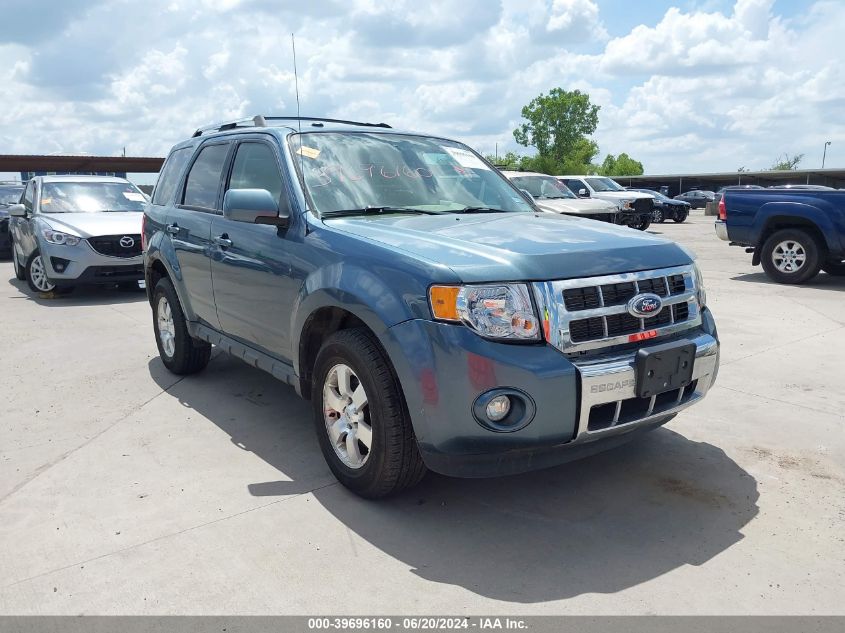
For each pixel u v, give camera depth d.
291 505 3.42
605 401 2.96
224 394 5.18
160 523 3.25
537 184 14.44
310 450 4.11
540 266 2.97
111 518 3.30
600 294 3.03
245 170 4.51
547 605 2.61
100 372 5.84
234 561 2.93
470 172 4.65
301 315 3.60
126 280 9.59
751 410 4.66
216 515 3.32
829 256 9.80
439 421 2.92
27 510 3.40
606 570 2.83
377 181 4.17
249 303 4.25
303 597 2.68
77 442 4.27
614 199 19.55
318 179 4.00
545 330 2.91
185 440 4.28
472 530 3.17
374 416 3.19
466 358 2.84
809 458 3.90
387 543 3.06
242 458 4.00
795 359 5.88
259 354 4.34
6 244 14.82
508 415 2.89
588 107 92.69
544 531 3.15
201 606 2.63
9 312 8.73
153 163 30.70
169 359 5.66
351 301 3.22
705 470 3.76
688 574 2.80
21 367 6.02
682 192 68.38
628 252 3.22
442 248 3.13
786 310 8.00
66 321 8.10
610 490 3.54
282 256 3.84
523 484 3.63
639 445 4.11
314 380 3.62
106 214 10.16
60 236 9.29
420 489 3.58
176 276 5.16
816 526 3.16
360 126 4.67
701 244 17.12
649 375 3.04
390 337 3.02
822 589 2.69
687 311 3.38
